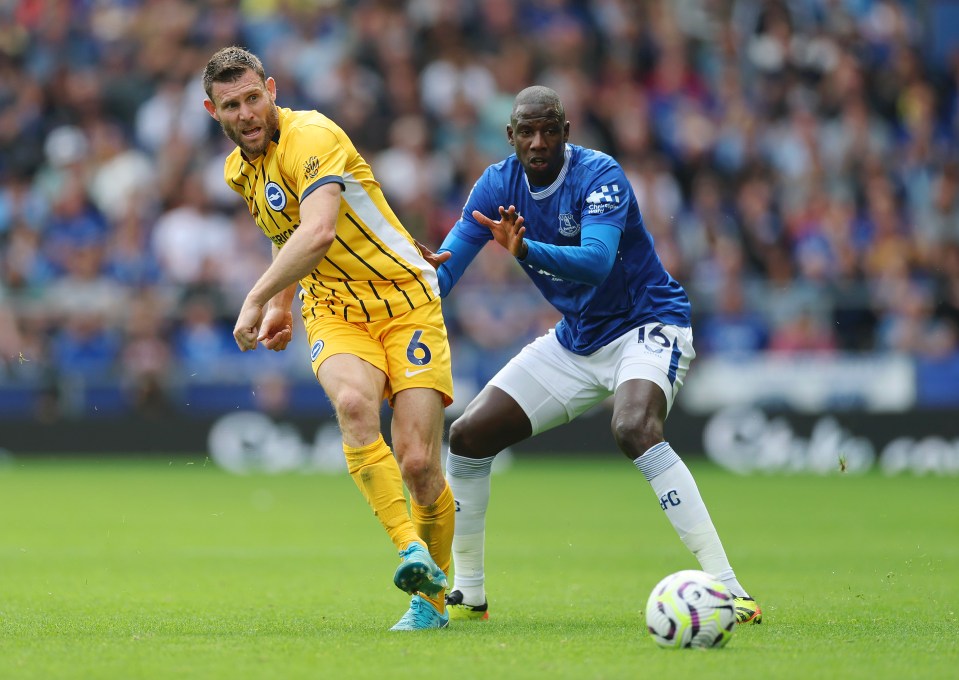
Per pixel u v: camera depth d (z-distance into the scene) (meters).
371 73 80.19
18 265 71.50
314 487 58.28
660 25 83.62
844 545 36.91
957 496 52.88
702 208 73.31
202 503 50.66
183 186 74.62
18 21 84.44
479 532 23.50
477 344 65.50
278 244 22.36
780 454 65.94
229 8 83.00
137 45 82.38
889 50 85.69
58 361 68.69
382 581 29.22
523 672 16.56
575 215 23.77
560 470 66.56
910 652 18.45
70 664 17.25
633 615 23.58
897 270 71.38
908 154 79.88
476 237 24.53
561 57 81.31
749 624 21.91
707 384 66.94
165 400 68.69
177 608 24.44
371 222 21.47
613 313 24.25
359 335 21.50
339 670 16.73
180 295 68.62
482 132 79.00
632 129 77.81
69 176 75.75
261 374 68.12
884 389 65.94
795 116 79.62
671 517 22.70
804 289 67.38
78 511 47.34
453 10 82.62
